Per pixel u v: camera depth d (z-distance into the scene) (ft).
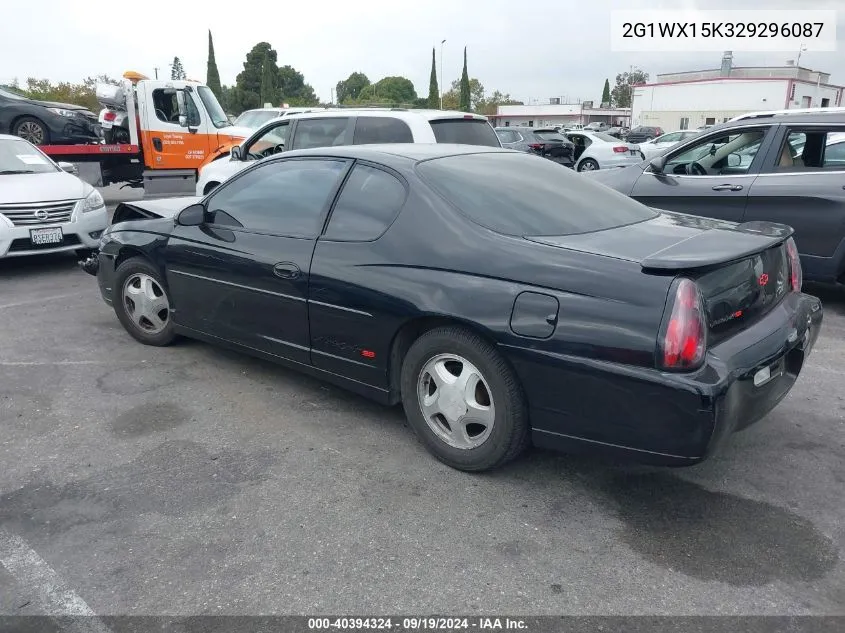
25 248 23.82
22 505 10.03
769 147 20.18
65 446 11.78
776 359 9.68
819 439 12.08
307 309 12.28
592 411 9.33
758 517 9.77
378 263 11.25
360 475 10.88
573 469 11.08
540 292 9.56
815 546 9.12
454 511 9.91
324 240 12.14
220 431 12.35
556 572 8.63
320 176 12.85
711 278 9.23
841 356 16.29
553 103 313.94
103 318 19.24
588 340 9.11
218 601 8.12
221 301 14.03
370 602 8.11
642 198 22.52
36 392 14.03
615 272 9.17
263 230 13.24
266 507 10.00
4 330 18.11
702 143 21.77
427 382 11.16
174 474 10.89
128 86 41.86
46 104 41.78
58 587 8.36
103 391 14.08
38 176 25.95
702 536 9.34
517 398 10.01
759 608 8.00
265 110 52.65
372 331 11.39
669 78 230.07
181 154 42.96
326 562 8.79
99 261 17.10
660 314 8.71
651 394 8.77
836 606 8.04
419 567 8.71
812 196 19.15
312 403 13.55
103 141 44.39
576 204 11.78
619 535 9.37
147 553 8.96
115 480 10.70
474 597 8.19
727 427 8.89
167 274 15.21
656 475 10.91
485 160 12.81
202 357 15.96
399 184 11.66
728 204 20.74
